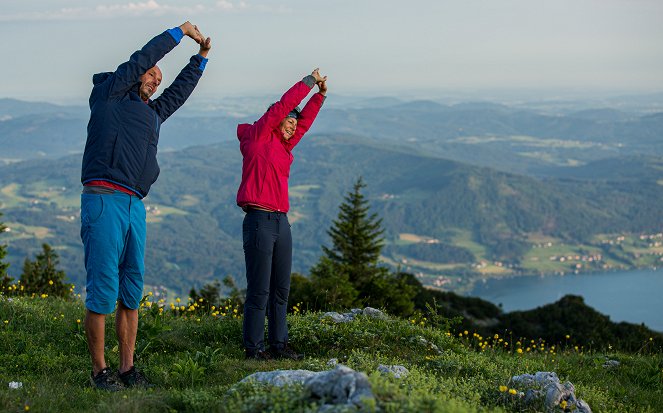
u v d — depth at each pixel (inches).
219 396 214.8
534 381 249.6
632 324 861.8
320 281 627.2
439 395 198.2
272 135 296.5
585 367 366.0
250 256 296.0
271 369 270.4
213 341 339.6
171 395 217.2
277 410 177.2
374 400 165.9
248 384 209.0
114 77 230.7
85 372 260.8
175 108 250.8
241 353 313.9
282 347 310.3
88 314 234.2
